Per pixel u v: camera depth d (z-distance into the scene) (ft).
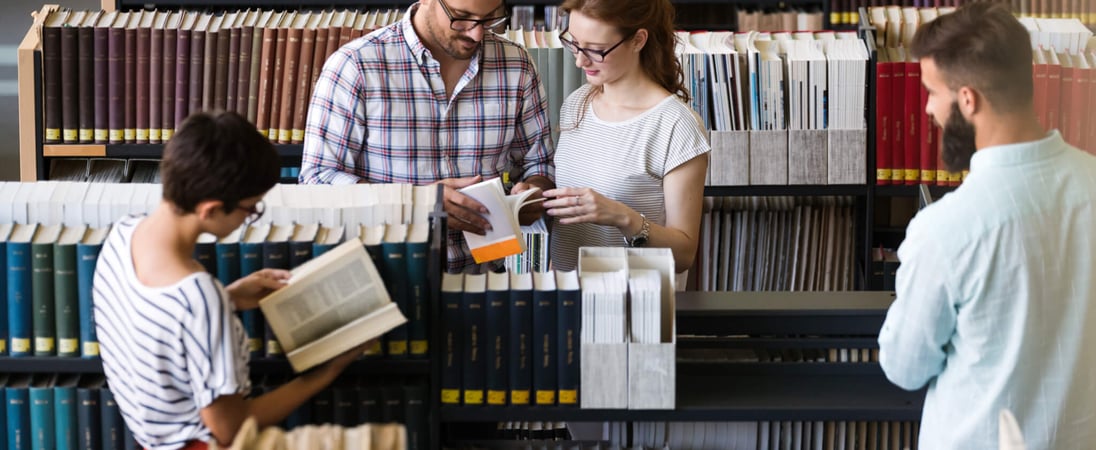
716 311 8.37
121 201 7.95
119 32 13.01
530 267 11.47
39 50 12.92
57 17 13.21
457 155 10.02
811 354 8.64
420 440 7.72
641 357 7.59
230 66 13.26
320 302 6.96
